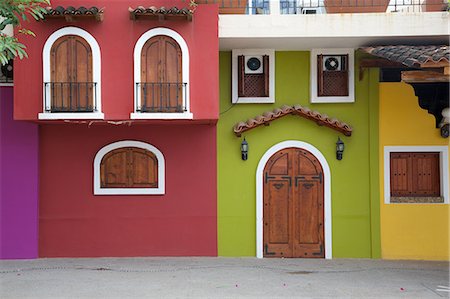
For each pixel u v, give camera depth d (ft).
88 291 25.07
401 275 28.76
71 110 29.12
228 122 33.73
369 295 24.47
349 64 33.45
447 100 32.71
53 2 29.55
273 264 31.53
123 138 33.30
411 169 33.88
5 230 32.89
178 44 29.48
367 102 33.76
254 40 31.48
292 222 33.65
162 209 33.37
